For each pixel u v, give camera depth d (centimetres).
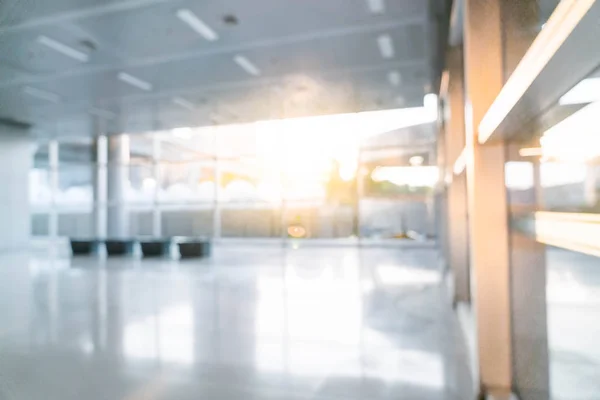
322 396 258
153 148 1561
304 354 335
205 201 1529
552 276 389
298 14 525
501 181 216
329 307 498
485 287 219
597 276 375
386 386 271
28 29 554
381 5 500
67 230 1856
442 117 643
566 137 247
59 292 617
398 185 1410
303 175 1438
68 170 1717
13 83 796
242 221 1770
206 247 1102
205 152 1520
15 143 1240
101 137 1481
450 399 250
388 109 1039
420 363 309
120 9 505
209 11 517
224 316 464
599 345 253
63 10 505
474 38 220
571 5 91
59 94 880
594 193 297
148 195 1630
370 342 362
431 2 492
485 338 219
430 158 1356
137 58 673
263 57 675
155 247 1134
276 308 500
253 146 1463
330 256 1045
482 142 212
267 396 259
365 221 1452
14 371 303
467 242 475
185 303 535
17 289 643
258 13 523
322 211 1667
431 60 669
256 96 911
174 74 755
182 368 307
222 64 704
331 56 669
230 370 303
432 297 539
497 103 174
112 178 1547
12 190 1246
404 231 1420
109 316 470
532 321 217
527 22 217
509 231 215
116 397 260
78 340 380
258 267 876
